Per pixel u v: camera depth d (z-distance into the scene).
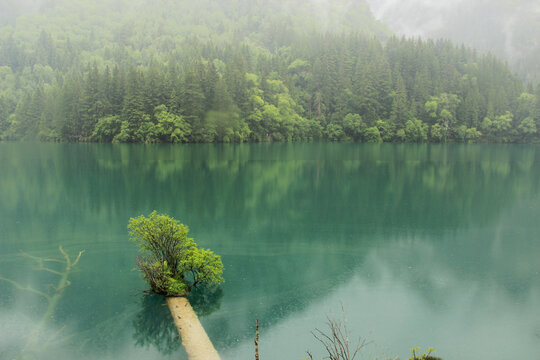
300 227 23.20
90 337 10.84
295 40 185.12
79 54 169.88
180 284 13.58
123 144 91.56
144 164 53.38
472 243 20.64
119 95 99.94
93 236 20.30
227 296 13.62
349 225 23.91
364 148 92.25
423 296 14.14
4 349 10.27
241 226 23.19
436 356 10.48
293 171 48.81
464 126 118.62
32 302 12.84
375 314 12.70
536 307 13.41
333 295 14.02
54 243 19.14
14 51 165.75
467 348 10.90
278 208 28.27
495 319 12.58
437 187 38.25
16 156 62.62
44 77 147.25
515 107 126.94
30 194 31.78
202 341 10.72
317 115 126.00
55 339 10.74
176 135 92.62
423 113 121.56
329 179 42.66
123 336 10.89
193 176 43.28
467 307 13.34
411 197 33.16
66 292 13.62
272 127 111.31
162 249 13.95
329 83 125.88
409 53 137.75
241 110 103.12
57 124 102.50
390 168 53.22
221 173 45.97
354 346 10.80
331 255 18.36
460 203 30.86
